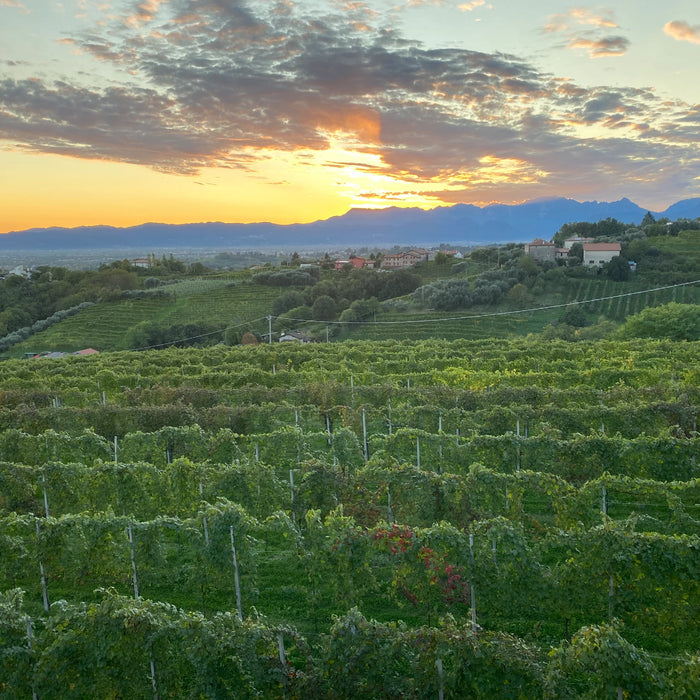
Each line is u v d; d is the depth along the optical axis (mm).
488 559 11992
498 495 15133
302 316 86562
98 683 9484
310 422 24859
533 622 12320
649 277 87500
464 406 24688
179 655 9492
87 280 113125
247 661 9094
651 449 17094
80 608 10055
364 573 12625
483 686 8734
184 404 27594
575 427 21047
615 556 11211
